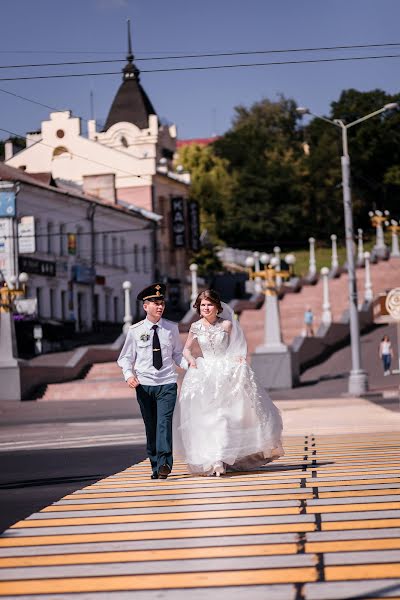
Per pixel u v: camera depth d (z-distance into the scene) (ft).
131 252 326.85
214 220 481.46
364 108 515.09
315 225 503.20
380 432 75.00
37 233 259.39
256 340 227.61
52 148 345.31
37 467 59.82
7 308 174.70
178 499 39.63
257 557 28.22
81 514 37.32
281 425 47.47
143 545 30.83
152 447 47.16
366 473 45.03
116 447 75.25
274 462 51.49
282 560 27.63
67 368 190.39
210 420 46.26
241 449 46.06
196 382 46.47
